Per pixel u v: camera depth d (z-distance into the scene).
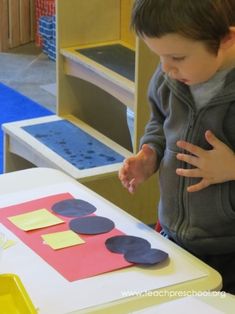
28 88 4.20
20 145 2.58
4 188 1.41
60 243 1.21
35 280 1.09
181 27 1.06
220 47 1.12
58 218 1.29
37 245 1.20
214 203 1.29
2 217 1.30
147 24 1.08
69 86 2.72
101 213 1.32
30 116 3.75
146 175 1.36
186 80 1.14
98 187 2.26
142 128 2.23
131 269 1.13
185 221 1.33
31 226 1.26
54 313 1.01
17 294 1.02
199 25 1.06
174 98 1.31
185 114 1.30
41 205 1.34
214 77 1.24
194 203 1.30
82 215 1.31
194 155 1.27
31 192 1.40
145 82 2.18
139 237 1.24
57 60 2.66
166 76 1.32
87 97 2.77
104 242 1.21
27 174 1.48
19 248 1.19
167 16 1.06
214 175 1.23
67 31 2.63
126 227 1.28
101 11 2.66
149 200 2.38
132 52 2.61
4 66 4.59
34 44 5.10
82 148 2.45
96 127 2.83
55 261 1.15
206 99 1.26
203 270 1.14
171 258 1.17
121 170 1.35
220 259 1.35
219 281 1.12
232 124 1.25
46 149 2.43
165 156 1.35
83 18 2.64
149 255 1.17
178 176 1.32
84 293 1.06
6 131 2.63
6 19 4.91
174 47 1.08
